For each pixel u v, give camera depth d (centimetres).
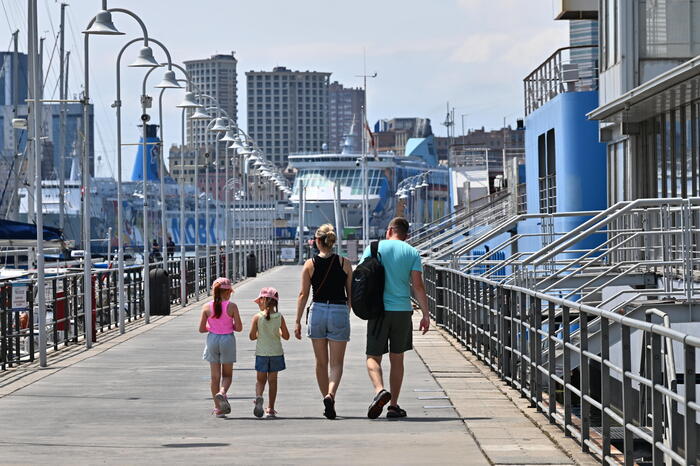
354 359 3788
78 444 2119
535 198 6800
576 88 6222
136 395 2888
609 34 5238
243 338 4666
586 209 5800
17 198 12081
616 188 5403
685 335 1336
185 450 2036
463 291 4175
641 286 4431
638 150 5078
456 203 14338
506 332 3056
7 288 3647
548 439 2112
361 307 2361
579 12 6744
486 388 2939
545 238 6281
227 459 1933
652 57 4934
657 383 1508
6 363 3684
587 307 1902
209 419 2455
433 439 2130
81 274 4803
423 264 6116
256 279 12412
